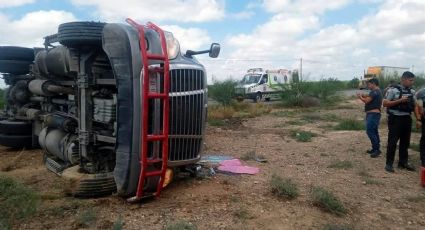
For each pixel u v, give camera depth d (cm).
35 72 827
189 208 546
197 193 608
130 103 528
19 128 891
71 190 575
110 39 542
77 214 517
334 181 719
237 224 500
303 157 925
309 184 693
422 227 529
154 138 529
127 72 527
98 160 620
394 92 809
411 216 565
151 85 532
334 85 3178
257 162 859
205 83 607
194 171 677
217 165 787
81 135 612
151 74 532
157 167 553
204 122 609
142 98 523
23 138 898
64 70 653
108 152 623
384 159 923
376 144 948
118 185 547
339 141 1162
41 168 760
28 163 808
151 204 558
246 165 822
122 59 530
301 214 539
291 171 784
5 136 903
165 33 562
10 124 893
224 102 2408
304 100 2659
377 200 626
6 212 488
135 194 557
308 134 1255
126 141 536
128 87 527
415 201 626
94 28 573
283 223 510
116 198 574
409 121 816
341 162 856
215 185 652
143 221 500
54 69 692
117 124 542
